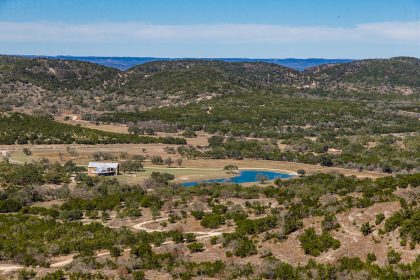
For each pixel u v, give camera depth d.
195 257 79.31
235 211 106.44
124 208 116.62
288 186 142.38
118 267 74.19
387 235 75.06
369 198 92.50
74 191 136.00
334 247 75.19
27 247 83.69
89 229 96.81
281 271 68.06
